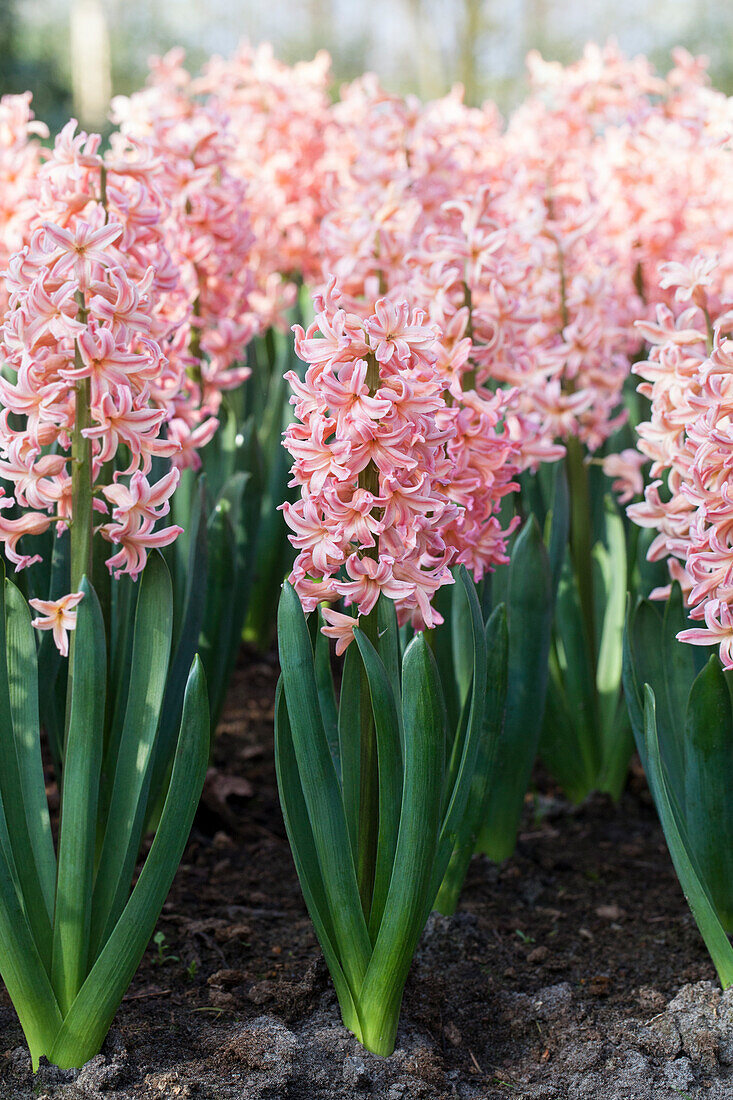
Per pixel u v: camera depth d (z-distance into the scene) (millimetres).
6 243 2836
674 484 2381
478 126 5207
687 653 2510
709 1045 2188
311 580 2035
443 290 2590
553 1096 2119
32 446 1966
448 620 2727
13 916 1959
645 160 4234
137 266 2455
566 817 3379
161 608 2068
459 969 2525
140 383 2008
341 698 2178
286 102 5391
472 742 2135
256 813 3373
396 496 1869
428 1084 2104
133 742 2082
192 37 26625
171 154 3549
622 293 4375
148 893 1989
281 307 5168
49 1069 2076
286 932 2672
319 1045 2186
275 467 4133
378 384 1901
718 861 2406
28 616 2080
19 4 17375
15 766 2020
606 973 2533
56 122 15562
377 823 2193
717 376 2113
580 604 3381
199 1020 2287
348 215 3793
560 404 3174
